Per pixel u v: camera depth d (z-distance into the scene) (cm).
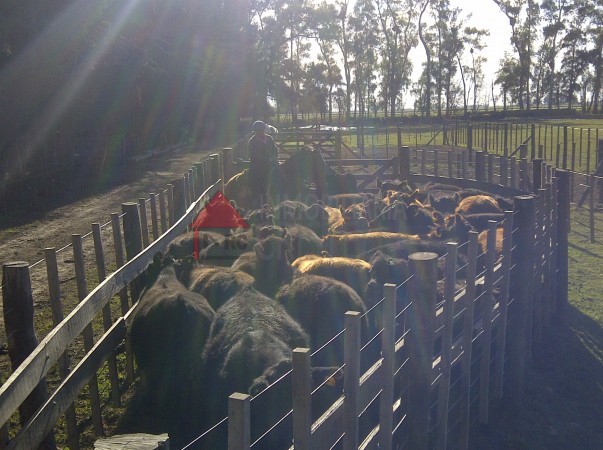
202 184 1343
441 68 8519
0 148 2095
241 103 5219
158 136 3784
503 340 643
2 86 2123
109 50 2645
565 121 5466
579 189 1852
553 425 609
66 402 485
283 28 6531
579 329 830
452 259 504
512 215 642
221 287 669
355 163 1723
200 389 541
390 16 7625
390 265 705
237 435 294
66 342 469
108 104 3062
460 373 592
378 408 521
